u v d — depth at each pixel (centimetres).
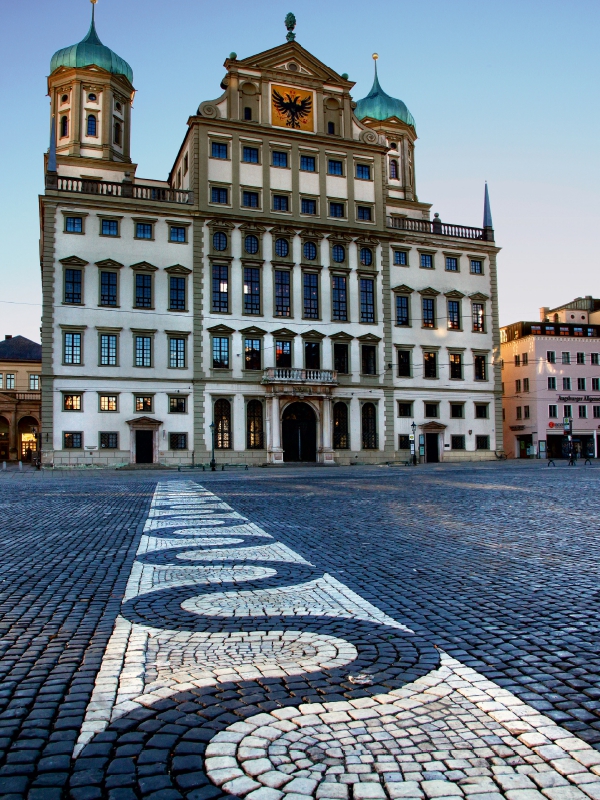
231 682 475
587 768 352
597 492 2281
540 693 455
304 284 6175
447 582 830
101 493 2567
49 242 5434
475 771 348
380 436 6338
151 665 517
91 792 333
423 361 6562
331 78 6550
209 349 5800
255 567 938
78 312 5450
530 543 1148
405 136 7562
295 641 575
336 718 413
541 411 7744
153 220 5734
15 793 334
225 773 348
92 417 5428
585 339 8006
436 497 2156
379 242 6475
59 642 587
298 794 328
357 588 798
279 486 2930
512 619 651
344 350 6275
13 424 8612
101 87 6259
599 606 702
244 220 5975
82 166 6153
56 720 418
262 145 6169
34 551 1112
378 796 325
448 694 453
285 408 5966
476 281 6881
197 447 5684
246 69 6241
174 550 1105
